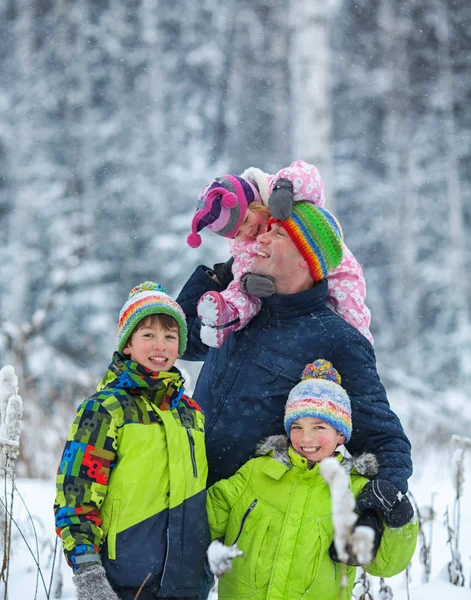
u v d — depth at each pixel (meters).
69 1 48.06
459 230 45.56
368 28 52.41
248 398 5.93
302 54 22.97
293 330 5.99
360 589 6.98
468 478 15.83
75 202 39.41
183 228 39.94
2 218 40.94
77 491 5.04
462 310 43.25
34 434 14.88
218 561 4.33
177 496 5.22
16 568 7.79
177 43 54.06
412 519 5.29
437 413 27.88
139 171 42.69
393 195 47.47
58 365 22.00
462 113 50.19
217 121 51.88
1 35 47.84
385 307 45.12
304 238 5.97
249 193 6.41
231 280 6.71
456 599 7.20
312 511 5.45
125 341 5.56
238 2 52.03
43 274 36.19
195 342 6.83
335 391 5.59
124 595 5.09
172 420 5.34
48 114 44.09
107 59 48.66
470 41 51.06
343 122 51.38
